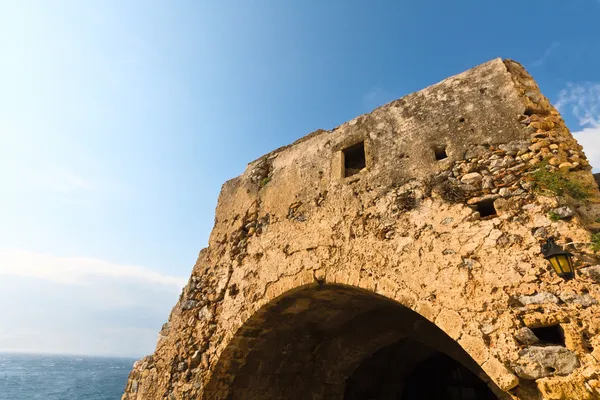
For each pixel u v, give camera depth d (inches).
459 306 123.0
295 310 193.0
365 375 271.0
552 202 121.0
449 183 146.5
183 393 185.9
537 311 109.0
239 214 222.7
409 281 138.3
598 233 109.8
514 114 144.8
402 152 167.2
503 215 128.8
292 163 212.4
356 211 167.5
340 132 197.6
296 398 232.5
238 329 181.5
